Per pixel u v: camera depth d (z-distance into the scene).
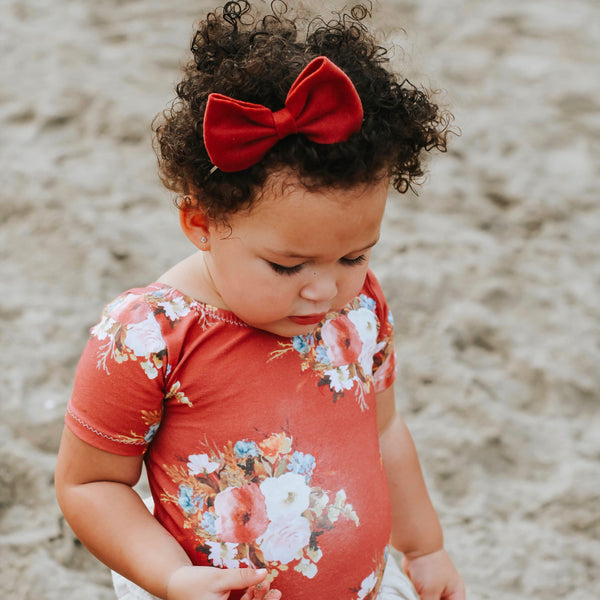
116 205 3.51
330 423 1.30
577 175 3.91
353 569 1.31
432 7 5.20
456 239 3.48
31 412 2.55
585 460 2.59
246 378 1.26
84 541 1.29
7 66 4.34
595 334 3.07
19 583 2.08
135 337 1.23
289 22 1.31
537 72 4.64
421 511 1.57
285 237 1.10
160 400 1.26
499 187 3.80
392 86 1.19
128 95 4.16
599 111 4.37
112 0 5.10
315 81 1.05
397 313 3.08
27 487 2.34
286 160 1.07
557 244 3.52
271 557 1.27
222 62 1.17
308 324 1.21
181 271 1.30
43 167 3.68
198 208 1.18
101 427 1.24
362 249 1.15
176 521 1.28
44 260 3.21
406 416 2.69
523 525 2.40
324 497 1.28
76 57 4.46
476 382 2.82
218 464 1.26
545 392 2.84
